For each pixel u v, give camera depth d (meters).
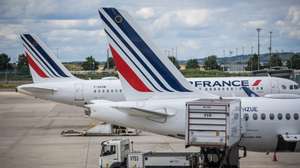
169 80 35.50
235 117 31.86
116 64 35.44
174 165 31.98
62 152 45.56
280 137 34.66
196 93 35.56
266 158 41.44
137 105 35.00
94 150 46.56
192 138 30.77
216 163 32.31
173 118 34.62
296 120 34.72
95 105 35.19
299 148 35.16
